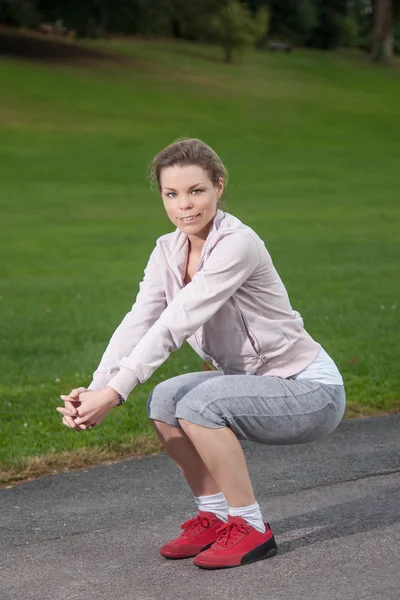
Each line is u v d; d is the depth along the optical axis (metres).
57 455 9.63
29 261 27.89
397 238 31.56
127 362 6.27
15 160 54.28
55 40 98.75
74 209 40.53
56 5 95.88
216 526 6.91
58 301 21.08
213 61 98.94
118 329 6.90
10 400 12.34
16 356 15.34
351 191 46.09
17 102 71.88
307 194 44.97
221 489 6.65
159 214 39.41
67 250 30.06
